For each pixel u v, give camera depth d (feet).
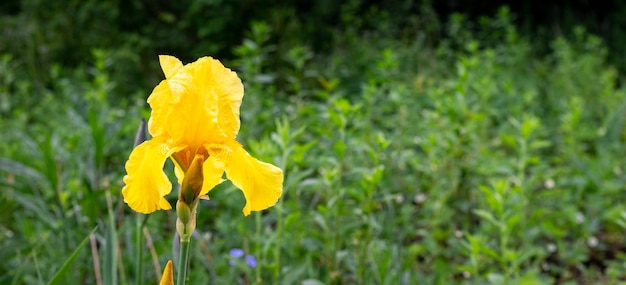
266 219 12.67
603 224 17.89
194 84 5.80
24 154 17.74
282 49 32.86
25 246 11.51
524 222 15.06
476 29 40.86
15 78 29.09
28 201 12.09
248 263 11.71
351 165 15.15
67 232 11.95
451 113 16.57
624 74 36.78
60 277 8.04
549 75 30.76
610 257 16.78
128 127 17.52
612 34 41.34
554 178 18.52
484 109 20.67
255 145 13.16
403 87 19.19
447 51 30.04
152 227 12.72
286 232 12.53
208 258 12.31
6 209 14.62
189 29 35.60
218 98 5.87
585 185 18.06
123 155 16.98
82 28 33.94
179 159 5.89
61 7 34.32
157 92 5.86
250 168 5.91
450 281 13.98
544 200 17.57
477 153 18.33
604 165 19.24
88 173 14.39
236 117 5.94
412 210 14.28
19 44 32.37
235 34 35.01
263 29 20.76
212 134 5.84
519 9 43.06
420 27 36.29
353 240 12.92
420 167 16.35
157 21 35.24
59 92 26.66
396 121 19.02
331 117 13.33
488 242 14.71
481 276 14.10
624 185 18.44
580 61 29.50
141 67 32.35
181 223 5.94
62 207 12.12
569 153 19.62
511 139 15.66
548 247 16.19
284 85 29.84
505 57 30.78
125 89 30.25
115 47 33.17
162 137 5.83
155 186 5.71
